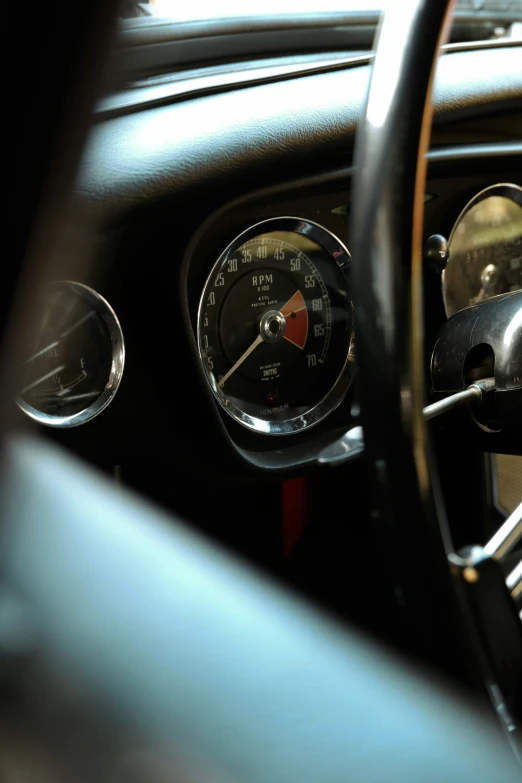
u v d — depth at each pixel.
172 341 1.30
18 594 0.30
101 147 1.17
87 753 0.25
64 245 0.38
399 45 0.61
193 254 1.36
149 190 1.15
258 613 0.30
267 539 1.71
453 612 0.66
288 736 0.26
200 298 1.38
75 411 1.29
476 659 0.67
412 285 0.61
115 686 0.27
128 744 0.25
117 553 0.31
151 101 1.26
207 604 0.30
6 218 0.34
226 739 0.25
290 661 0.28
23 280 0.34
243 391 1.51
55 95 0.33
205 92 1.33
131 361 1.32
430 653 0.68
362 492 1.70
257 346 1.50
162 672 0.27
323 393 1.58
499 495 1.66
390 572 0.67
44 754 0.25
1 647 0.28
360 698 0.27
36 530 0.32
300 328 1.54
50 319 1.22
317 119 1.32
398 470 0.62
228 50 1.50
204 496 1.56
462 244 1.70
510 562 1.53
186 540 0.33
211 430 1.36
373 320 0.61
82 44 0.33
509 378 1.08
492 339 1.11
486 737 0.27
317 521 1.77
